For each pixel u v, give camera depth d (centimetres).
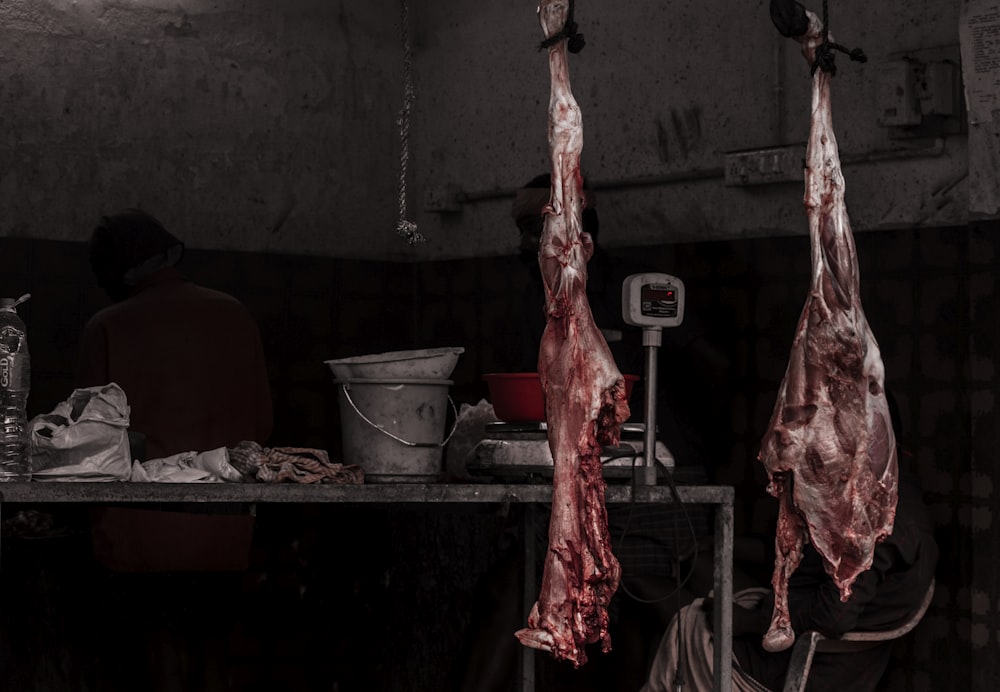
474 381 588
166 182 552
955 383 404
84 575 480
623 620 441
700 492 323
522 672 368
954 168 413
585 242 297
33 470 279
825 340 307
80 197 530
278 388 579
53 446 277
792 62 464
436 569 514
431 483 311
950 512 401
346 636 532
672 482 319
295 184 587
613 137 523
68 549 477
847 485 306
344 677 530
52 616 474
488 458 336
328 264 594
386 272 611
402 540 525
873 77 436
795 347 312
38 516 427
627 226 516
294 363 584
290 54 585
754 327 465
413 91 616
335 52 597
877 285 427
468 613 502
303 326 587
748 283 468
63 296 522
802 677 345
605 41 525
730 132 483
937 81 409
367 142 607
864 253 432
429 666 513
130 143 543
